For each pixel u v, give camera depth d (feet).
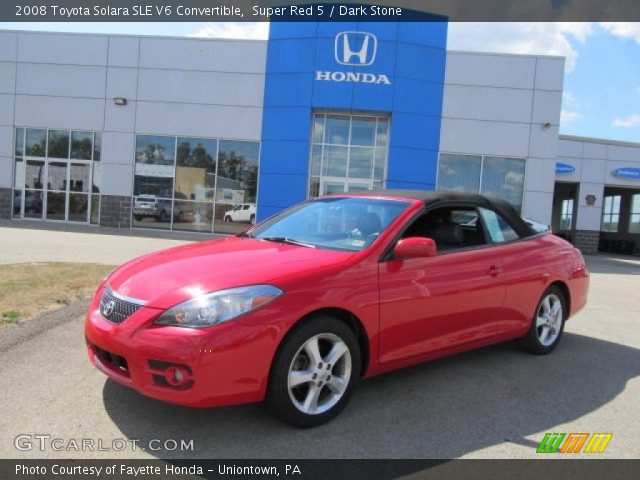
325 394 11.68
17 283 22.24
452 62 58.13
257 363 10.18
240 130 58.49
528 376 15.30
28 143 60.23
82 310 19.02
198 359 9.70
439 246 14.07
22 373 13.11
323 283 11.21
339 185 59.47
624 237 105.70
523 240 16.90
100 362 11.18
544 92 58.65
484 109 58.59
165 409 11.65
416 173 58.08
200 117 58.70
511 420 12.12
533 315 16.75
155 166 59.57
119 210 59.67
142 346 9.98
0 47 59.26
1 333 15.60
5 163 60.29
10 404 11.44
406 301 12.59
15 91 59.67
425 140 58.08
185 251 13.35
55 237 44.88
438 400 13.11
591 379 15.33
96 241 44.01
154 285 10.91
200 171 59.36
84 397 12.00
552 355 17.66
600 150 76.48
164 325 10.05
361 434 11.01
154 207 59.82
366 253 12.31
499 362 16.53
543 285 16.84
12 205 60.70
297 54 57.06
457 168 59.06
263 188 58.49
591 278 42.96
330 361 11.30
